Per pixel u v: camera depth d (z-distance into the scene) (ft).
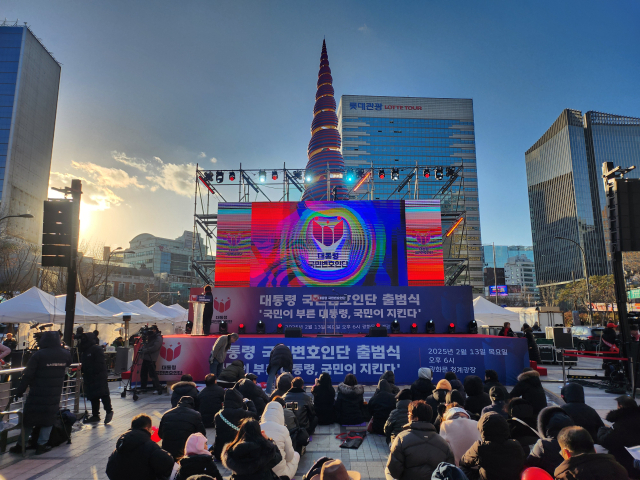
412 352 42.22
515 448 12.65
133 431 14.37
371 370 42.01
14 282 115.55
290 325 50.83
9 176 295.48
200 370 42.09
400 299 51.37
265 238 65.62
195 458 13.29
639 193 41.39
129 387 40.42
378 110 441.27
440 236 65.57
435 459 12.94
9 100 305.53
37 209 333.62
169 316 87.10
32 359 21.89
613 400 36.01
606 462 10.00
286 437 16.30
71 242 31.96
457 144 440.45
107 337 90.63
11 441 23.35
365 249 65.16
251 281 64.54
